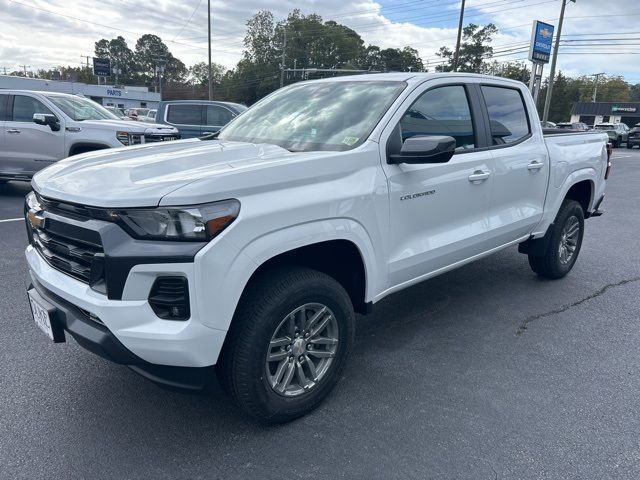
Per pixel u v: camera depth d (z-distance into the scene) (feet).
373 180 9.88
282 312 8.60
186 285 7.48
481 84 13.42
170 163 9.07
